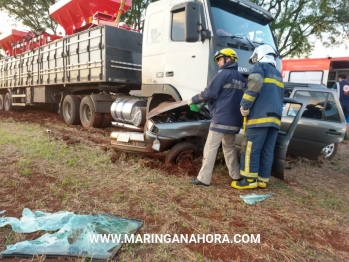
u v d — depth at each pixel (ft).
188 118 15.38
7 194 10.84
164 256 7.47
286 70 46.85
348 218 10.56
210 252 7.85
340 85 28.60
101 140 21.03
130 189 11.75
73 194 11.01
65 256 7.23
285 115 18.94
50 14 31.12
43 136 21.62
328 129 17.26
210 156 12.44
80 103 28.43
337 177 16.33
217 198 11.39
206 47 14.71
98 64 22.48
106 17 26.25
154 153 15.14
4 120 31.60
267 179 12.92
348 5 55.06
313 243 8.64
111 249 7.57
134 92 23.17
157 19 17.49
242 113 11.83
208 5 14.94
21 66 36.73
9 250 7.34
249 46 16.08
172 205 10.38
